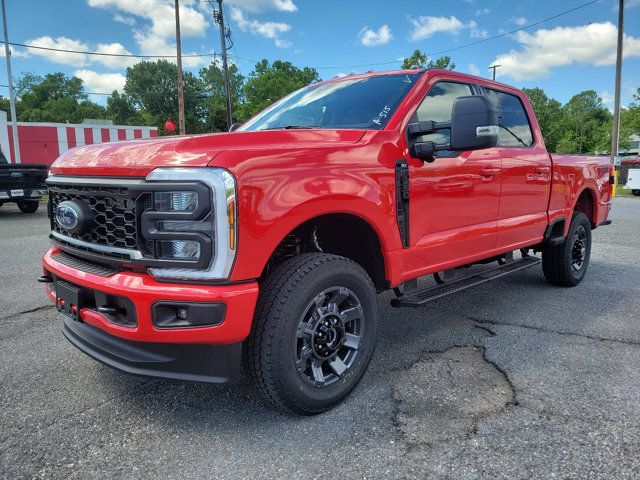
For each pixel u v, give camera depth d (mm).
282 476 2252
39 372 3379
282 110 4004
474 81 4078
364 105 3484
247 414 2807
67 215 2707
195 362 2449
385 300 5035
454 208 3609
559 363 3432
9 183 12953
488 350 3688
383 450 2432
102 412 2844
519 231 4418
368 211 2902
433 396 2977
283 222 2467
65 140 31234
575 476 2215
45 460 2389
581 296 5184
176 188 2312
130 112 88750
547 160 4773
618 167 25422
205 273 2316
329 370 2879
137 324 2383
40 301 5082
